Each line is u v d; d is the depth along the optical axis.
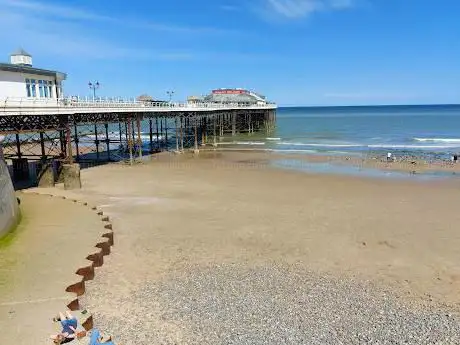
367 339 10.63
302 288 13.37
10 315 10.78
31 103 25.27
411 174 32.62
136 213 21.58
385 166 36.47
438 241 17.56
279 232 18.66
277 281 13.85
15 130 23.34
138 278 14.03
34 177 31.22
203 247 16.91
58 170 29.34
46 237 16.56
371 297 12.82
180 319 11.47
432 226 19.45
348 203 23.50
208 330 10.95
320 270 14.77
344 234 18.42
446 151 45.97
